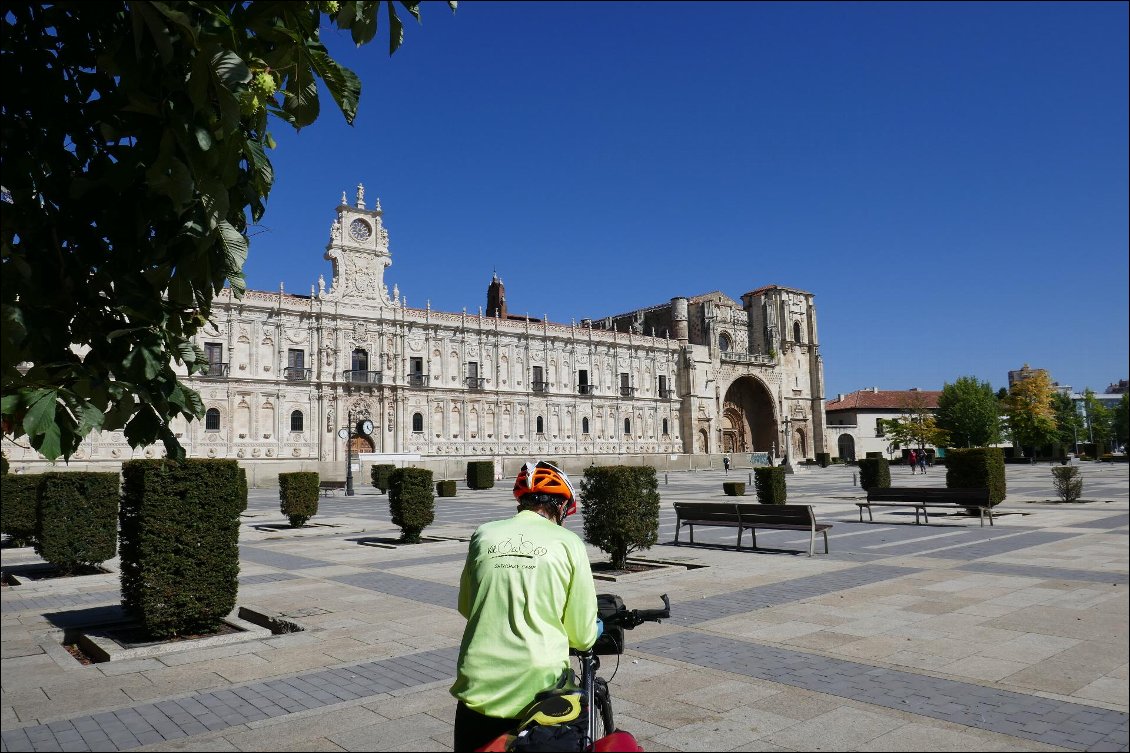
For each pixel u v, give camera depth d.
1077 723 6.11
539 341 81.31
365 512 33.91
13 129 3.06
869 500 24.34
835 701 6.80
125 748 5.96
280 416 62.31
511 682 3.45
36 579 15.22
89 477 15.40
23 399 2.84
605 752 2.82
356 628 10.20
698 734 6.05
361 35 3.43
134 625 10.34
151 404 3.54
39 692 7.43
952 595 11.66
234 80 2.83
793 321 107.94
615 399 87.25
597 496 14.60
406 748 5.89
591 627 3.72
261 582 14.34
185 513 9.48
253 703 7.05
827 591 12.27
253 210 3.72
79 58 3.29
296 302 64.12
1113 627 9.38
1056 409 93.94
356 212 68.69
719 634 9.44
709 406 96.31
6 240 2.96
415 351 71.75
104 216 3.12
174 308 3.53
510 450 77.25
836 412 119.44
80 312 3.29
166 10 2.56
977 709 6.51
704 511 18.78
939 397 104.62
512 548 3.73
